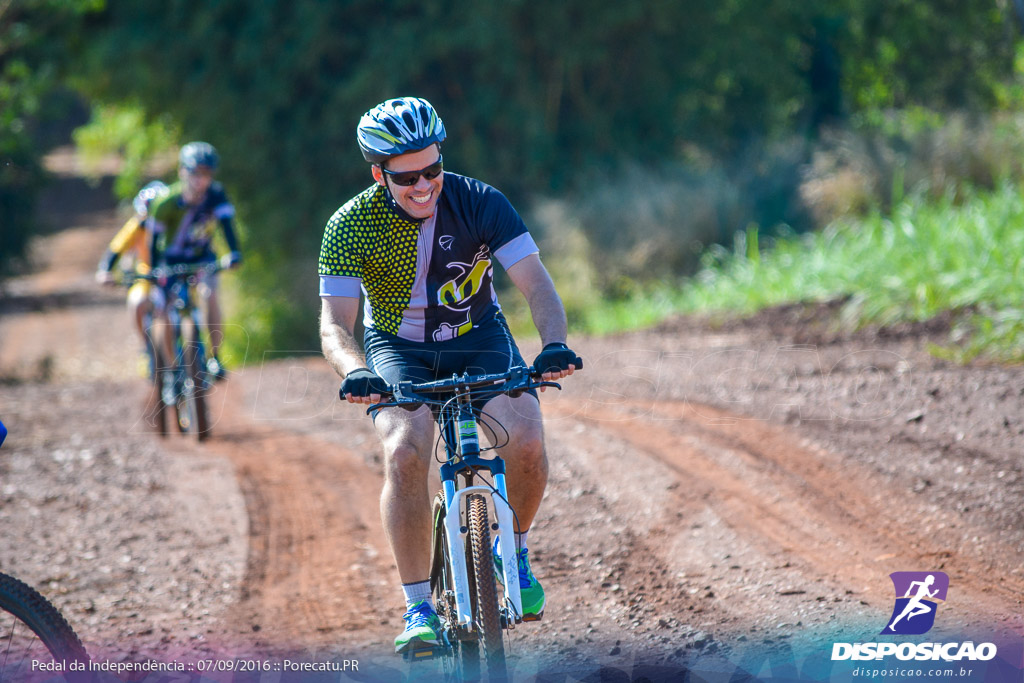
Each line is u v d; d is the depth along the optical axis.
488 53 60.50
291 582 16.69
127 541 19.05
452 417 11.38
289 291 64.44
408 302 12.22
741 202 55.31
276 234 64.94
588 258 55.66
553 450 23.39
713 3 61.88
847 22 73.38
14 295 92.31
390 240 11.77
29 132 61.69
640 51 64.00
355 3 60.47
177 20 61.47
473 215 11.77
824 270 37.53
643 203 56.59
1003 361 24.70
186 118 64.88
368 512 20.17
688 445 22.39
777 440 21.72
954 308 29.72
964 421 20.59
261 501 21.41
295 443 27.17
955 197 44.12
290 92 62.78
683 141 65.12
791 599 14.03
